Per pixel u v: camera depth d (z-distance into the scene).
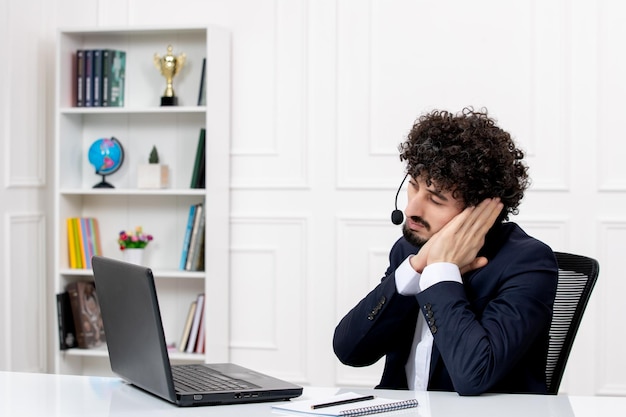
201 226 4.30
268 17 4.39
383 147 4.30
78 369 4.57
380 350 2.04
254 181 4.42
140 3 4.53
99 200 4.60
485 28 4.21
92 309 4.45
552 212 4.18
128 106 4.54
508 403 1.70
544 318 1.84
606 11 4.12
